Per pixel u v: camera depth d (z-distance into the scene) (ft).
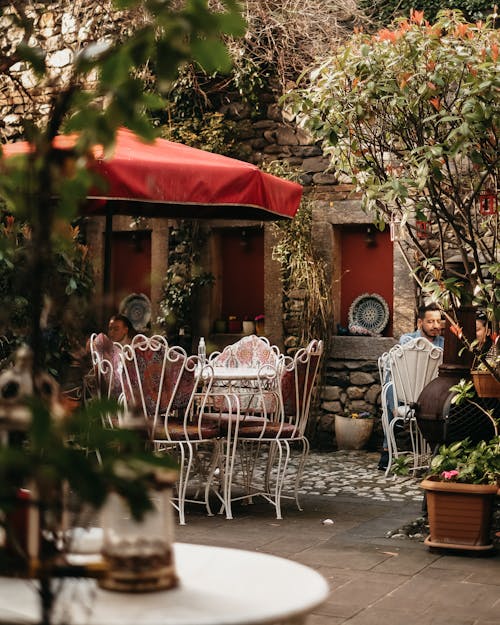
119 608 5.01
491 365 18.30
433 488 16.22
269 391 21.63
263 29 31.30
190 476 24.34
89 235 34.63
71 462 3.48
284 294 31.83
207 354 25.44
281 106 32.12
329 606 12.96
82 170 3.78
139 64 3.76
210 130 32.35
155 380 18.63
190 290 33.04
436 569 15.17
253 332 32.63
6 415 3.96
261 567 6.01
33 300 3.84
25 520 4.66
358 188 19.24
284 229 31.19
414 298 29.86
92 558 5.95
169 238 33.63
